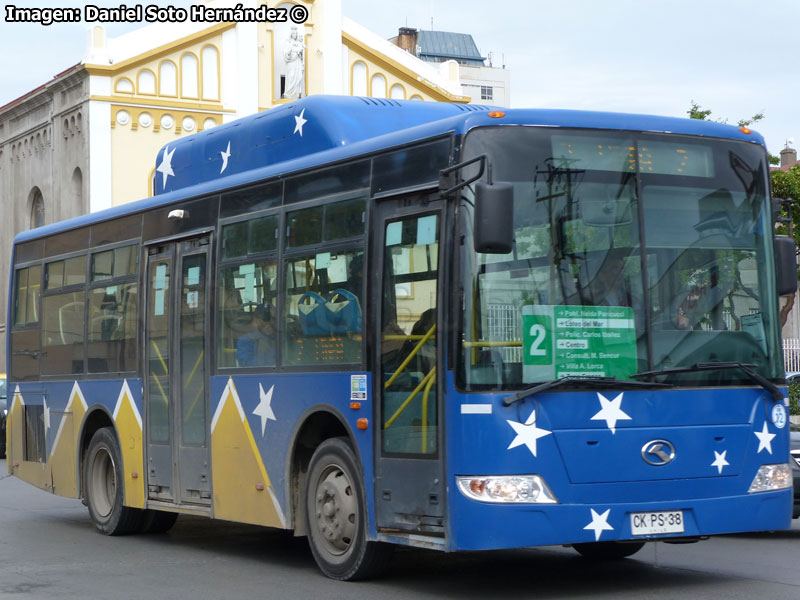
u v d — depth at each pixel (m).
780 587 9.45
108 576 10.54
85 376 14.20
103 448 13.78
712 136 9.41
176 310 12.39
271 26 41.62
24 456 15.75
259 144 12.12
